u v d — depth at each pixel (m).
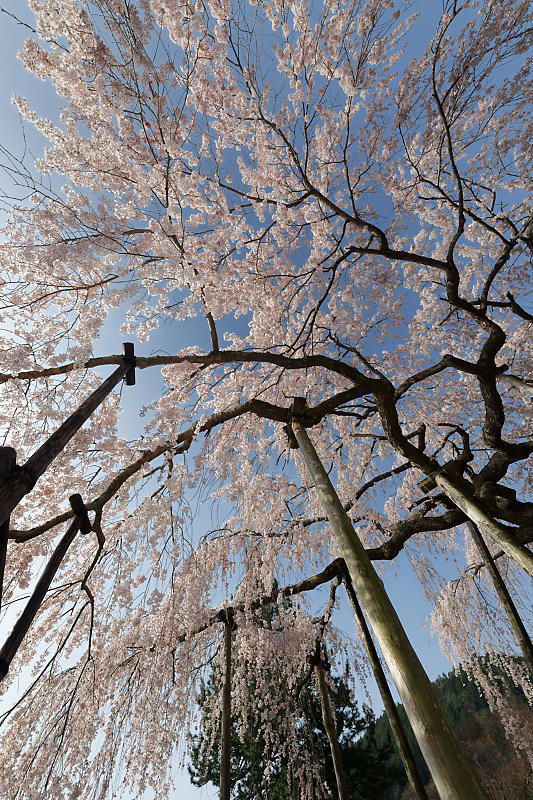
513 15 3.66
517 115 4.69
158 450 3.28
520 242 4.93
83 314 2.90
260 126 3.91
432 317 5.74
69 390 3.08
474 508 3.47
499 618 6.72
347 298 5.59
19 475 1.38
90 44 2.40
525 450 3.86
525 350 5.54
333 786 6.25
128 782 3.99
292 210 4.71
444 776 1.14
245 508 5.00
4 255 2.89
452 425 5.14
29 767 3.45
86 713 3.79
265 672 5.42
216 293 3.28
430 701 1.32
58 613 3.95
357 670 5.38
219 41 3.23
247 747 6.06
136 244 2.76
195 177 3.25
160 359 3.19
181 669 4.26
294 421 3.26
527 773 8.74
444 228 5.54
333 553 5.67
